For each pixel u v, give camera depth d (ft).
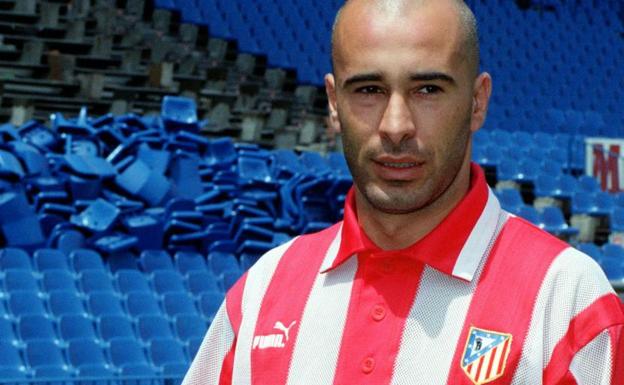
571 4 86.12
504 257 6.84
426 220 6.84
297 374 6.98
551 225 53.16
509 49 81.15
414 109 6.50
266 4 70.33
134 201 44.04
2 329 34.65
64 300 37.09
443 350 6.64
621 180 59.62
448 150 6.58
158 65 60.54
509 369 6.52
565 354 6.56
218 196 46.16
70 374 33.94
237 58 66.64
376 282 6.93
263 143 59.82
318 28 70.95
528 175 58.75
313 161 51.80
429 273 6.84
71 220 41.63
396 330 6.76
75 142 45.98
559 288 6.69
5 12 60.80
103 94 60.49
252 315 7.34
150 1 66.03
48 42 60.49
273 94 66.18
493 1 83.51
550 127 73.56
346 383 6.79
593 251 51.83
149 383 27.78
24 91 57.88
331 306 7.04
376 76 6.47
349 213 7.08
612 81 82.38
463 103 6.59
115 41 64.39
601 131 74.59
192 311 39.34
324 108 66.59
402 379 6.65
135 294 38.47
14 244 40.19
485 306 6.69
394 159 6.50
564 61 81.97
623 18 87.25
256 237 44.42
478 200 6.93
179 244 43.19
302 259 7.43
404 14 6.49
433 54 6.45
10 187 41.24
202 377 7.66
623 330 6.57
